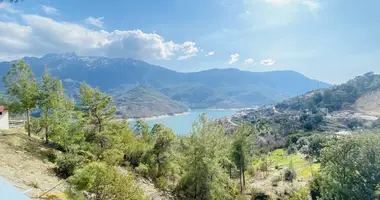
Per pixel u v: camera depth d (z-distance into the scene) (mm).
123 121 29688
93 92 25812
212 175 24266
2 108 25469
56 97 22875
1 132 22406
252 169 43875
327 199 23766
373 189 21078
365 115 161500
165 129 28328
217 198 24094
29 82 22391
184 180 25344
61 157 17531
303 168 47188
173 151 27375
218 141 25250
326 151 24984
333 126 137250
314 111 186625
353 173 22125
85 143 23109
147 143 29797
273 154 75750
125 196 11242
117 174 11891
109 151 22031
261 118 177000
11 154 17219
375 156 21031
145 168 25062
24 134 23672
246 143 34000
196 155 24531
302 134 102812
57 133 22156
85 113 25328
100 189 11203
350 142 23266
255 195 30469
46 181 14656
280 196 31125
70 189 11352
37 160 17891
